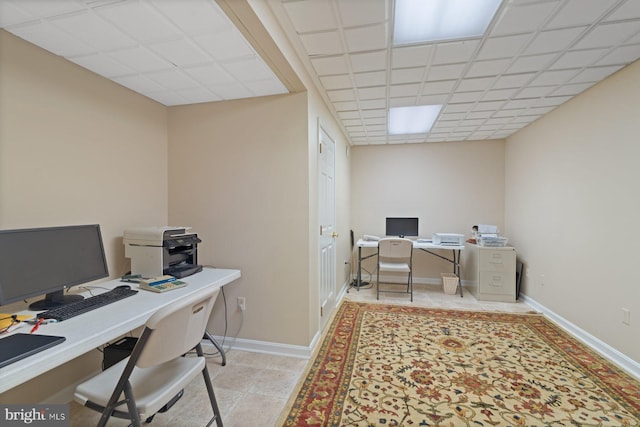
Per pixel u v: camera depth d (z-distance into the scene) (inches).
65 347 42.5
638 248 82.0
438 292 165.9
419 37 72.2
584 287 103.3
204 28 59.6
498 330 111.1
